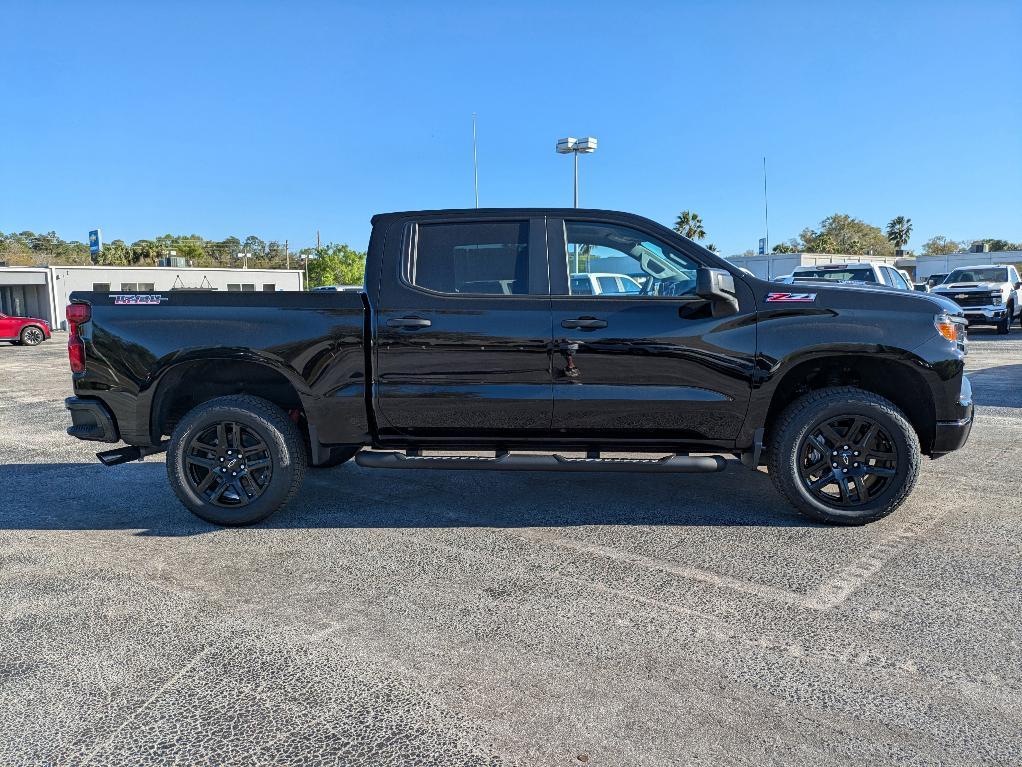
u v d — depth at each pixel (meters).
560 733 2.45
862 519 4.41
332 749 2.38
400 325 4.38
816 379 4.75
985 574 3.71
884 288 4.69
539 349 4.31
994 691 2.67
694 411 4.32
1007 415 8.09
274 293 4.48
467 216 4.52
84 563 4.01
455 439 4.53
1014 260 55.22
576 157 25.62
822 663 2.87
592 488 5.39
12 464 6.49
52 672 2.86
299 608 3.41
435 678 2.79
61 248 93.44
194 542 4.34
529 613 3.34
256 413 4.51
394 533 4.45
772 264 44.50
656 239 4.41
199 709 2.60
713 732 2.45
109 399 4.56
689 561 3.94
